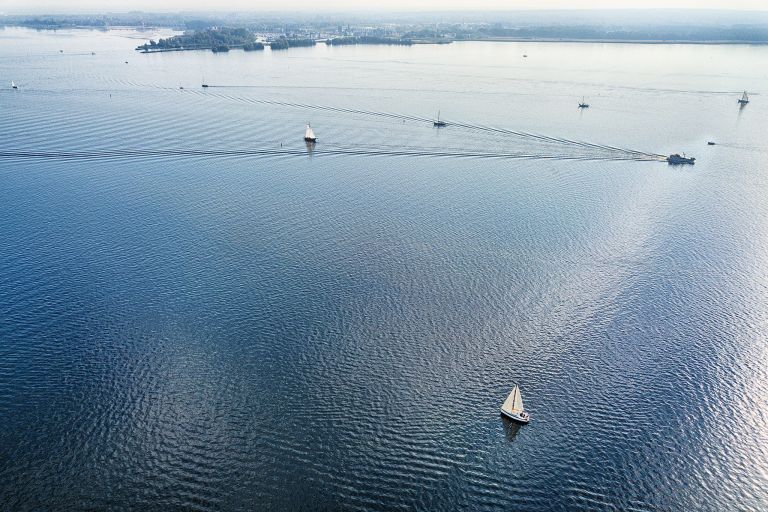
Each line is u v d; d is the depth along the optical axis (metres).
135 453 85.62
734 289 127.12
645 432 90.31
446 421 92.00
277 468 83.88
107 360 102.88
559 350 107.19
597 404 95.38
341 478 82.75
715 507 79.94
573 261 138.50
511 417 91.50
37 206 165.75
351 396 96.12
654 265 137.12
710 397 96.81
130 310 116.38
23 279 126.62
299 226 155.38
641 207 172.38
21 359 102.56
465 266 135.38
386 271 132.50
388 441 88.31
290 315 115.56
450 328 112.62
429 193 181.38
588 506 79.75
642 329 113.06
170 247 142.00
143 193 177.25
